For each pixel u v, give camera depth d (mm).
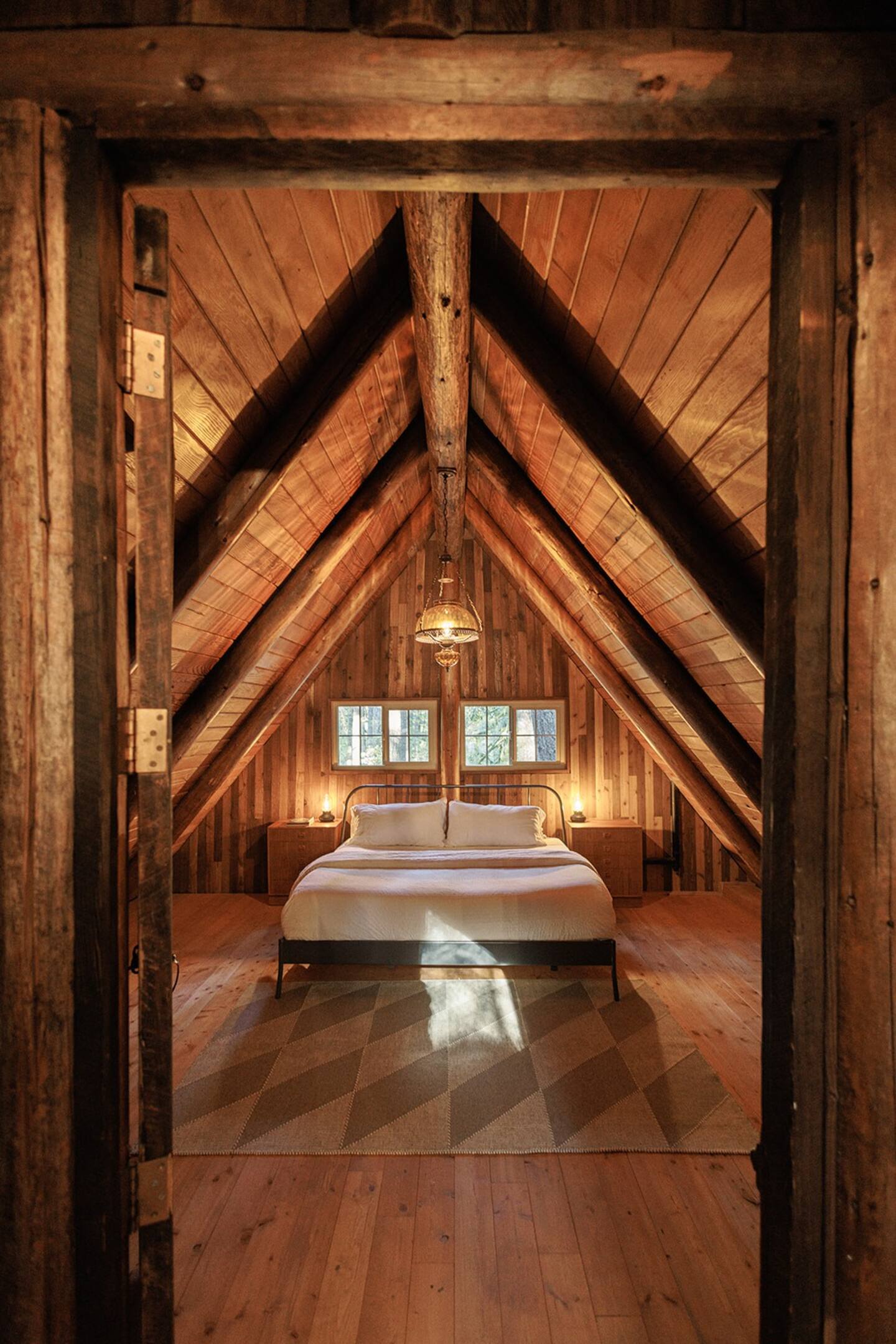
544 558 4031
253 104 1028
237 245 1607
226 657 3148
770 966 1105
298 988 3586
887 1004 999
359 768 5637
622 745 5613
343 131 1059
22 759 1026
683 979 3664
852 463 1037
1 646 1026
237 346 1842
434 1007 3314
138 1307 1158
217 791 4391
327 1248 1807
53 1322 1011
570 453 2559
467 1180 2078
